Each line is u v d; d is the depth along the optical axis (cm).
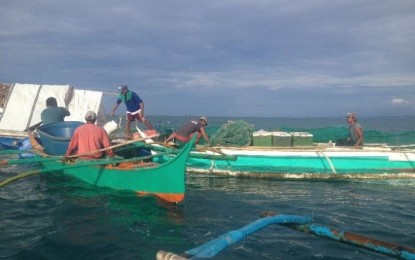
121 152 1181
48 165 1157
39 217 767
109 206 847
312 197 1001
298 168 1256
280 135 1334
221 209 863
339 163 1252
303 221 491
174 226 729
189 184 1147
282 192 1053
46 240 636
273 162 1263
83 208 830
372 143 1495
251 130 1343
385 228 742
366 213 852
